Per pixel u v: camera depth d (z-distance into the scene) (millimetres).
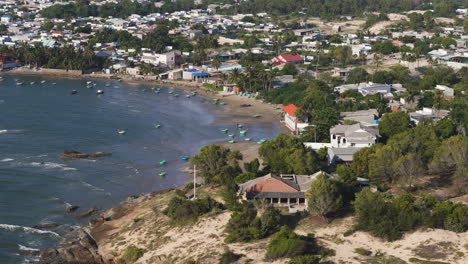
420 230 138250
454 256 125938
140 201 188000
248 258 131375
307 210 156375
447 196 167875
